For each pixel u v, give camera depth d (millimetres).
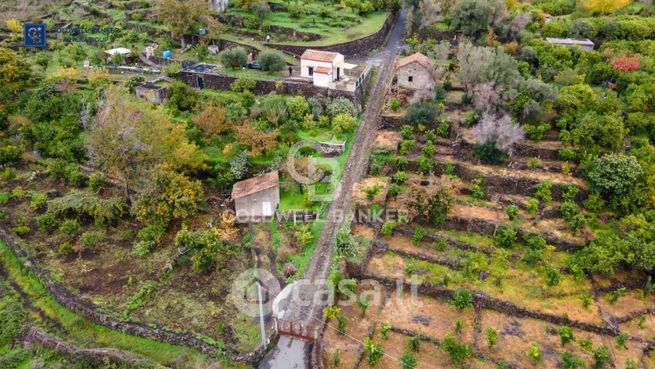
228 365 43531
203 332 45969
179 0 93688
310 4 109688
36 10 116062
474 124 67875
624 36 84000
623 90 70688
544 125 64875
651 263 48031
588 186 58625
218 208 63188
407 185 61719
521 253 53656
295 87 77938
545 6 98812
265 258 54781
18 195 65688
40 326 47688
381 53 93500
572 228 55094
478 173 61969
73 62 92125
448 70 81625
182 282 52000
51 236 58719
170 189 58625
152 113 64000
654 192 54688
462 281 50156
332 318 46875
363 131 72188
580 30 85938
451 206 56875
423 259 53469
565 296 49062
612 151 61500
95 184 65250
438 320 47219
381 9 108062
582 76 72000
